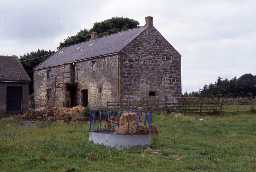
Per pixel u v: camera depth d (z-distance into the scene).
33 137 25.55
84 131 29.00
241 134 27.88
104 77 48.38
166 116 39.25
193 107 46.19
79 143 22.34
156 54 48.72
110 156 18.52
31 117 41.00
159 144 22.42
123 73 46.19
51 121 38.44
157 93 48.56
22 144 21.75
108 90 47.62
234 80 94.00
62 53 60.62
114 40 51.06
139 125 22.61
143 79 47.59
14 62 50.25
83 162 17.20
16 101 47.50
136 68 47.19
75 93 53.88
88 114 38.78
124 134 21.66
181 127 31.64
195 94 72.62
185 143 23.23
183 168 16.19
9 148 20.42
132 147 21.23
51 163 16.95
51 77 57.72
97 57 49.28
